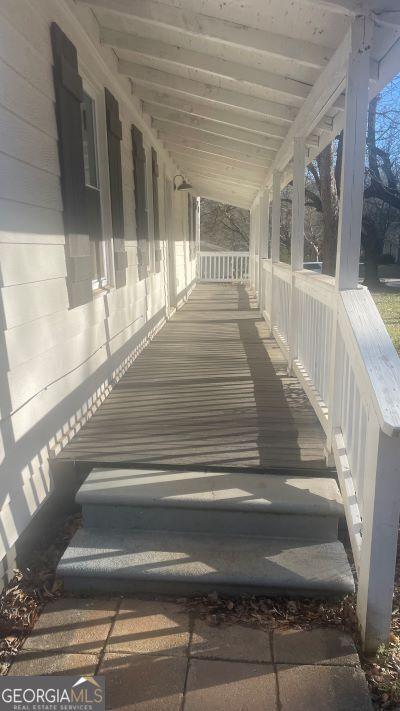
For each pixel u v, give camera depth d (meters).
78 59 3.41
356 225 2.63
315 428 3.32
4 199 2.29
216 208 28.16
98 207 4.01
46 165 2.79
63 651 2.00
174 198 9.38
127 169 4.99
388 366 2.00
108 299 4.17
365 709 1.76
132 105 5.21
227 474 2.75
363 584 2.02
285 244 23.83
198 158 8.15
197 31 3.10
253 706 1.78
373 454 1.90
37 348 2.68
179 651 2.00
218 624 2.13
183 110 5.30
